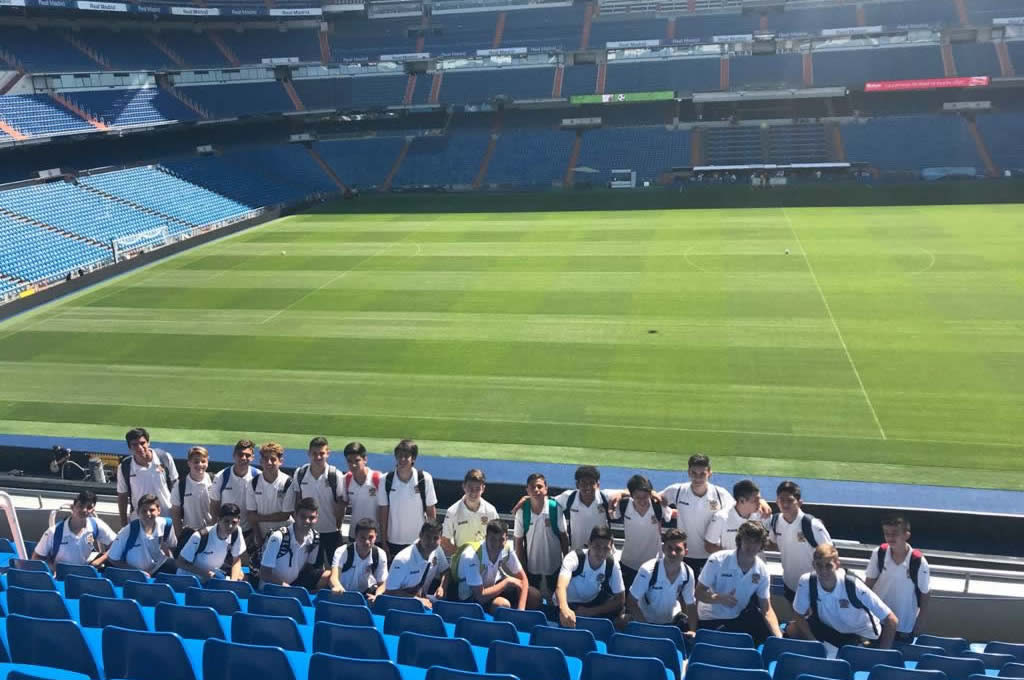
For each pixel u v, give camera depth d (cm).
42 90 5009
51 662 675
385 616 756
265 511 1017
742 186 5512
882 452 1758
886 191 5078
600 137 6341
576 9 7119
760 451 1788
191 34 6450
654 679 625
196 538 933
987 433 1817
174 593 820
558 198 5472
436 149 6438
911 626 830
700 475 902
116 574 895
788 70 6394
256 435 1962
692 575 820
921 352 2309
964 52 6191
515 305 2959
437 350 2516
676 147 6109
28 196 4116
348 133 6738
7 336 2808
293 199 5631
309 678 616
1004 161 5450
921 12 6494
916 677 613
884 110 6156
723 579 805
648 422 1953
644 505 902
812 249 3616
